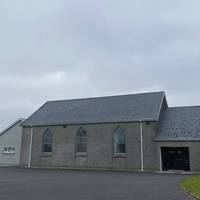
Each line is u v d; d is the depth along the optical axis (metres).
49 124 37.78
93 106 38.81
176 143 30.48
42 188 15.46
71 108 40.03
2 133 43.19
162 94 36.44
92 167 34.25
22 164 38.59
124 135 33.31
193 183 16.80
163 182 18.70
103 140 34.28
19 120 42.88
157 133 32.12
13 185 16.91
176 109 35.75
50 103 43.28
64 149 36.41
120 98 38.66
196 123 31.98
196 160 29.41
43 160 37.41
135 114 33.66
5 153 42.44
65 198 12.07
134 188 15.48
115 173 27.55
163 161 31.58
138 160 31.83
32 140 38.69
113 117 34.50
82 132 35.94
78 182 18.66
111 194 13.25
